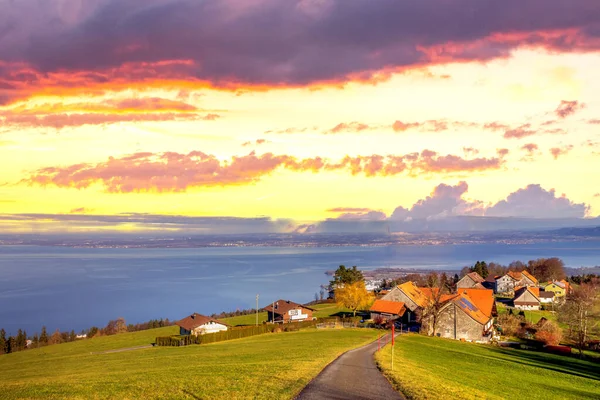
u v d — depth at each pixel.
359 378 36.75
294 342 72.62
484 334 89.38
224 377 38.06
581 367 67.12
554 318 119.38
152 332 122.56
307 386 33.72
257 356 55.09
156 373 43.97
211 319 106.81
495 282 179.00
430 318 91.25
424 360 54.69
